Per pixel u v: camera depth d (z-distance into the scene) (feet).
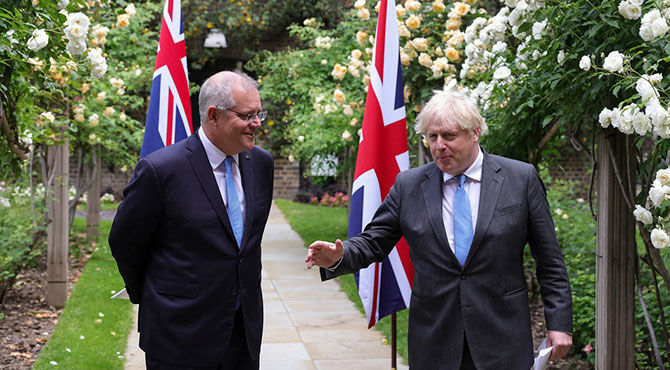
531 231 7.49
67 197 18.07
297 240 30.99
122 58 25.68
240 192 8.14
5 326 16.01
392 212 7.92
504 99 11.26
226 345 7.75
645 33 7.99
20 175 11.32
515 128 11.44
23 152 11.37
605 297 9.96
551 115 10.05
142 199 7.62
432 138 7.30
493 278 7.20
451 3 17.70
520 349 7.21
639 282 10.30
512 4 10.15
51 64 10.50
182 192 7.68
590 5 9.19
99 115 21.15
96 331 15.75
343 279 22.70
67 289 19.89
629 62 8.52
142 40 26.43
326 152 29.17
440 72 15.80
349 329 16.90
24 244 19.03
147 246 7.90
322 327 17.10
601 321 10.06
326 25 43.73
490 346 7.14
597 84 8.93
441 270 7.33
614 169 9.75
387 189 10.85
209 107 7.59
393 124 10.90
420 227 7.50
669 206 8.80
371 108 10.92
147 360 7.93
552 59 9.69
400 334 16.17
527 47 10.19
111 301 18.70
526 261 17.95
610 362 10.02
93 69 10.84
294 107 31.42
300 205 43.98
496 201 7.32
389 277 10.61
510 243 7.23
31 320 16.71
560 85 9.86
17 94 10.78
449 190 7.62
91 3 14.11
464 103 7.24
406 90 17.37
